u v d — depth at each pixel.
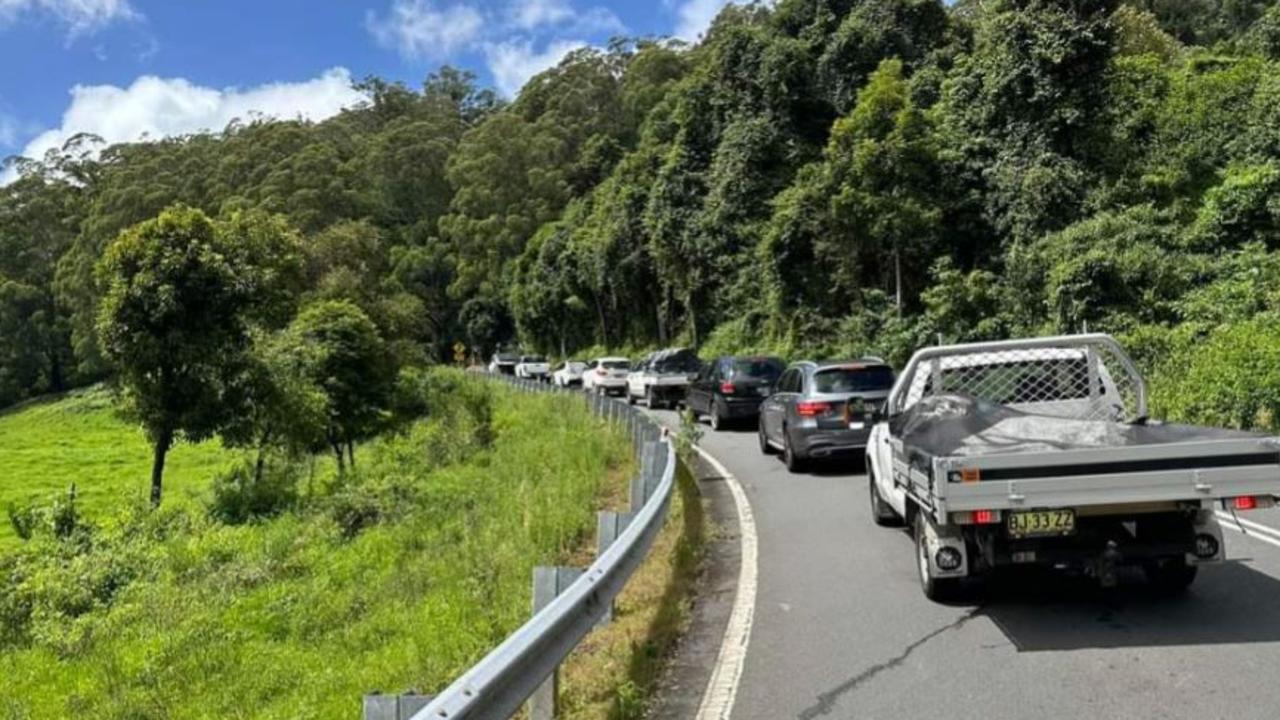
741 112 45.78
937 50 39.44
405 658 7.42
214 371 22.12
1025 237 27.92
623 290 60.12
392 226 95.25
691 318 49.25
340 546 14.03
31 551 16.50
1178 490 6.01
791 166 43.00
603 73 106.56
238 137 88.62
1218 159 26.86
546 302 72.44
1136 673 5.43
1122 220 24.94
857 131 33.62
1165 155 27.44
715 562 9.15
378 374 28.30
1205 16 56.94
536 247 78.62
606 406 23.02
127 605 12.19
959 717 4.95
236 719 6.96
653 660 6.14
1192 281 22.50
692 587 8.18
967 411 7.95
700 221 46.38
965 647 6.13
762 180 43.50
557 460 16.89
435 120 118.75
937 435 7.77
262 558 13.45
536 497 12.88
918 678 5.61
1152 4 56.38
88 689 8.59
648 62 96.44
